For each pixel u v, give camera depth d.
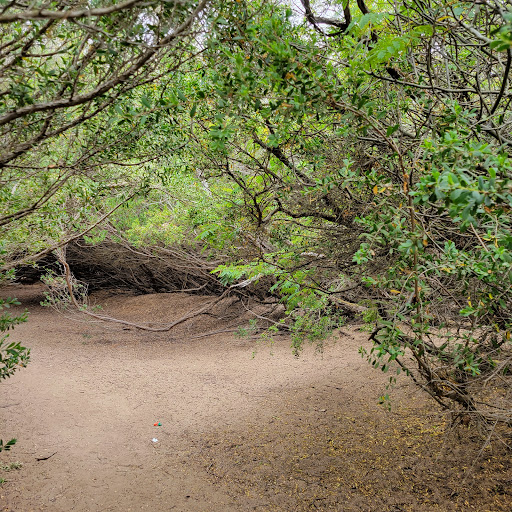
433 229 2.67
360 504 4.34
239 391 7.64
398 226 1.92
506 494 4.04
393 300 2.55
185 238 10.28
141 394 7.73
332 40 3.06
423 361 2.62
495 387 3.30
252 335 10.96
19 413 6.70
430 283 2.65
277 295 10.57
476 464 4.52
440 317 2.94
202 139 3.68
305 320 5.80
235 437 6.00
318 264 4.43
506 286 1.99
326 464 5.11
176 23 1.85
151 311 14.07
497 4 1.81
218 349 10.37
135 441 6.02
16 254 4.54
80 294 14.82
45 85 1.93
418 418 5.73
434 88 2.35
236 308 13.26
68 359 9.74
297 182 4.08
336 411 6.39
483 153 1.41
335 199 3.79
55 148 3.06
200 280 15.09
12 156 2.09
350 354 8.59
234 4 2.06
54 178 3.37
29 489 4.79
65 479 5.03
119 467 5.34
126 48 1.98
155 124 2.78
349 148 3.28
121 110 2.18
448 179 1.28
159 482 5.02
